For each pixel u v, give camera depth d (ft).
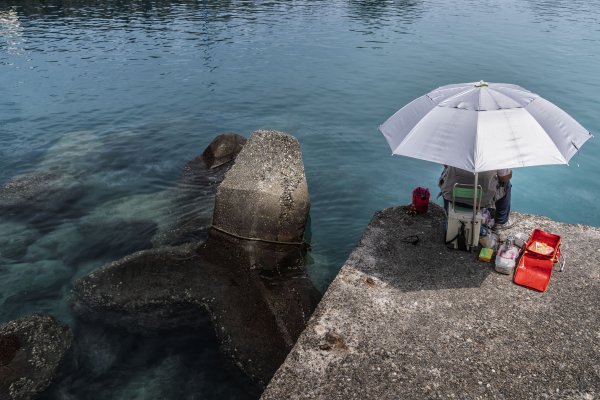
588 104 57.98
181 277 26.43
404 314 19.40
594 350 17.51
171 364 21.81
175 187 40.55
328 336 18.30
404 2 152.66
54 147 48.52
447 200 23.50
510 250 21.56
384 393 16.11
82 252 31.32
